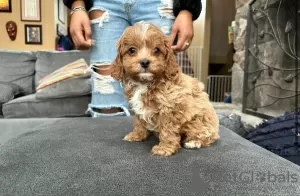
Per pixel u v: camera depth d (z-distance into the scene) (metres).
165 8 0.98
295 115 1.30
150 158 0.63
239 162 0.61
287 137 1.14
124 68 0.71
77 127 0.91
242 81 2.19
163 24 0.99
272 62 1.70
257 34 1.88
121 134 0.83
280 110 1.60
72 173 0.55
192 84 0.73
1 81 2.17
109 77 1.06
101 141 0.76
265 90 1.77
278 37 1.63
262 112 1.77
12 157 0.65
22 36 2.96
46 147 0.70
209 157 0.64
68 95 1.63
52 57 2.24
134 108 0.70
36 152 0.67
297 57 1.45
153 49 0.68
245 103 1.98
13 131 1.17
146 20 0.99
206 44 3.41
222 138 0.83
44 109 1.65
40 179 0.54
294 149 1.05
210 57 3.76
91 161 0.61
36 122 1.19
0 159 0.64
